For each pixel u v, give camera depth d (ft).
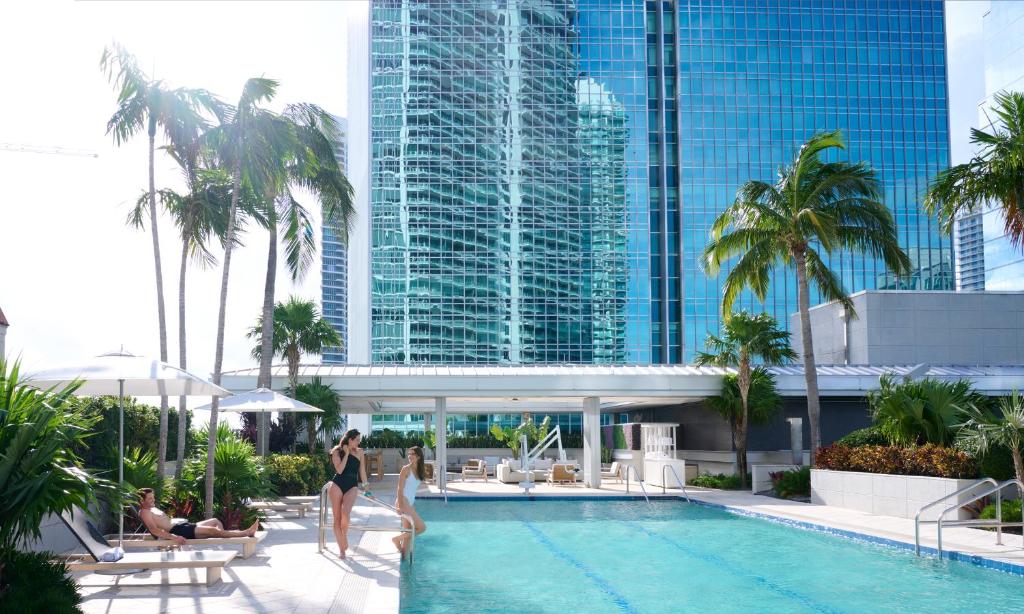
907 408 63.00
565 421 267.18
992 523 45.47
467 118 292.20
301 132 70.13
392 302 282.77
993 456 54.95
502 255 287.69
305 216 83.41
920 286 287.69
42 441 26.04
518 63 295.89
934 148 296.10
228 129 54.54
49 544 37.06
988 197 58.08
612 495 83.20
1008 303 115.03
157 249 56.13
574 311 287.48
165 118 54.54
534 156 292.81
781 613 32.32
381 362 279.90
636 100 296.92
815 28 298.35
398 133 290.15
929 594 35.70
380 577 36.45
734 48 295.89
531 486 95.45
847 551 47.78
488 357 282.77
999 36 205.98
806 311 83.76
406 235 285.84
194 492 50.31
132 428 61.41
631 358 286.66
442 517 66.90
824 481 70.79
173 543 39.70
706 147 290.35
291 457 76.13
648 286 289.94
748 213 86.17
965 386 63.41
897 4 301.22
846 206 84.43
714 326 280.51
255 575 36.45
